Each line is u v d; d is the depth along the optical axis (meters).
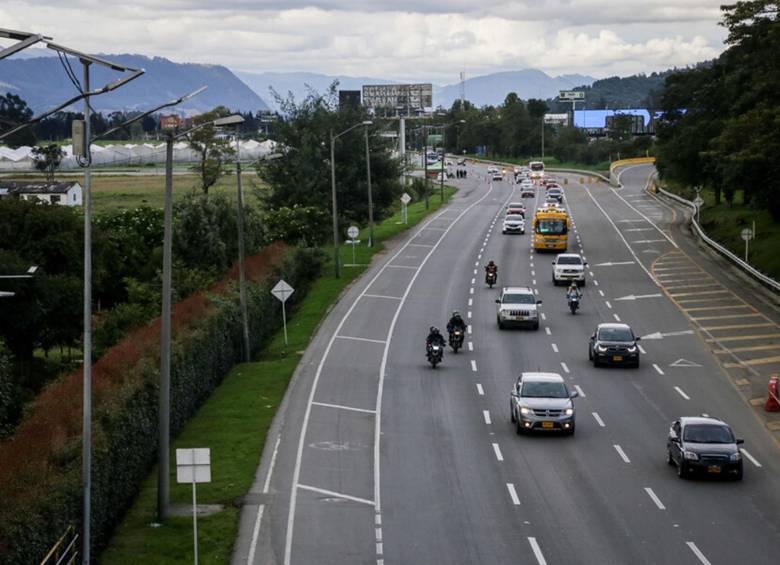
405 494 56.06
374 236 175.25
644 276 134.88
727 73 166.75
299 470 60.62
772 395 74.31
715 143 132.00
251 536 49.69
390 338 100.88
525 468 60.56
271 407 75.06
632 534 48.88
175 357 68.62
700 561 45.03
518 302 104.56
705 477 57.94
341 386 82.12
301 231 146.75
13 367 91.06
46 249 101.88
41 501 40.38
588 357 92.12
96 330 94.94
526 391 69.25
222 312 86.69
